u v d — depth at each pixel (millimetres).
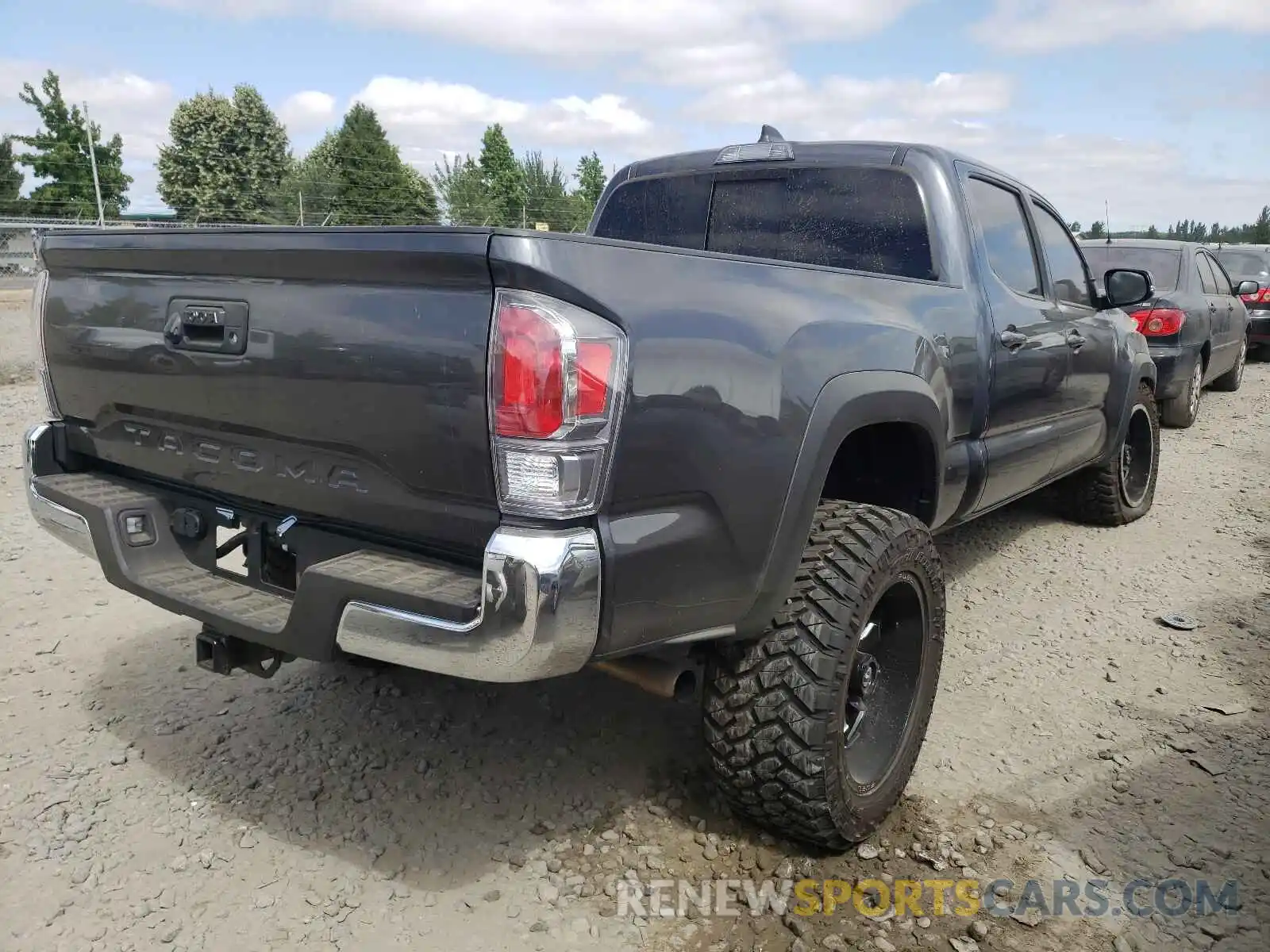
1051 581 4688
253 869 2461
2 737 3053
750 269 2322
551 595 1825
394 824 2656
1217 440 8266
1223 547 5238
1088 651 3877
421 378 1932
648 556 1996
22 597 4176
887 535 2502
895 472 3102
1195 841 2643
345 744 3064
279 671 3570
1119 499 5414
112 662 3604
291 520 2369
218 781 2848
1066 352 4211
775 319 2275
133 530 2600
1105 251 8953
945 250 3391
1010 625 4148
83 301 2646
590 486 1877
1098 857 2566
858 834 2527
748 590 2238
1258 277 13562
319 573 2057
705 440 2062
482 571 1930
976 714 3352
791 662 2346
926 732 2916
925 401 2812
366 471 2119
